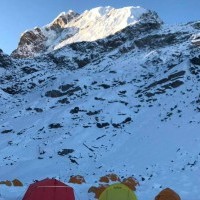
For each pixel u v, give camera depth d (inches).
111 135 2058.3
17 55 5502.0
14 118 2541.8
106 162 1743.4
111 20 5103.3
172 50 3235.7
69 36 5634.8
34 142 2102.6
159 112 2170.3
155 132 1904.5
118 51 3779.5
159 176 1385.3
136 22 4222.4
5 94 3211.1
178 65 2706.7
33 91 3157.0
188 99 2198.6
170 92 2409.0
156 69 2960.1
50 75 3528.5
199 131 1740.9
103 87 2810.0
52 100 2719.0
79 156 1870.1
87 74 3176.7
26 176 1678.2
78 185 1134.4
